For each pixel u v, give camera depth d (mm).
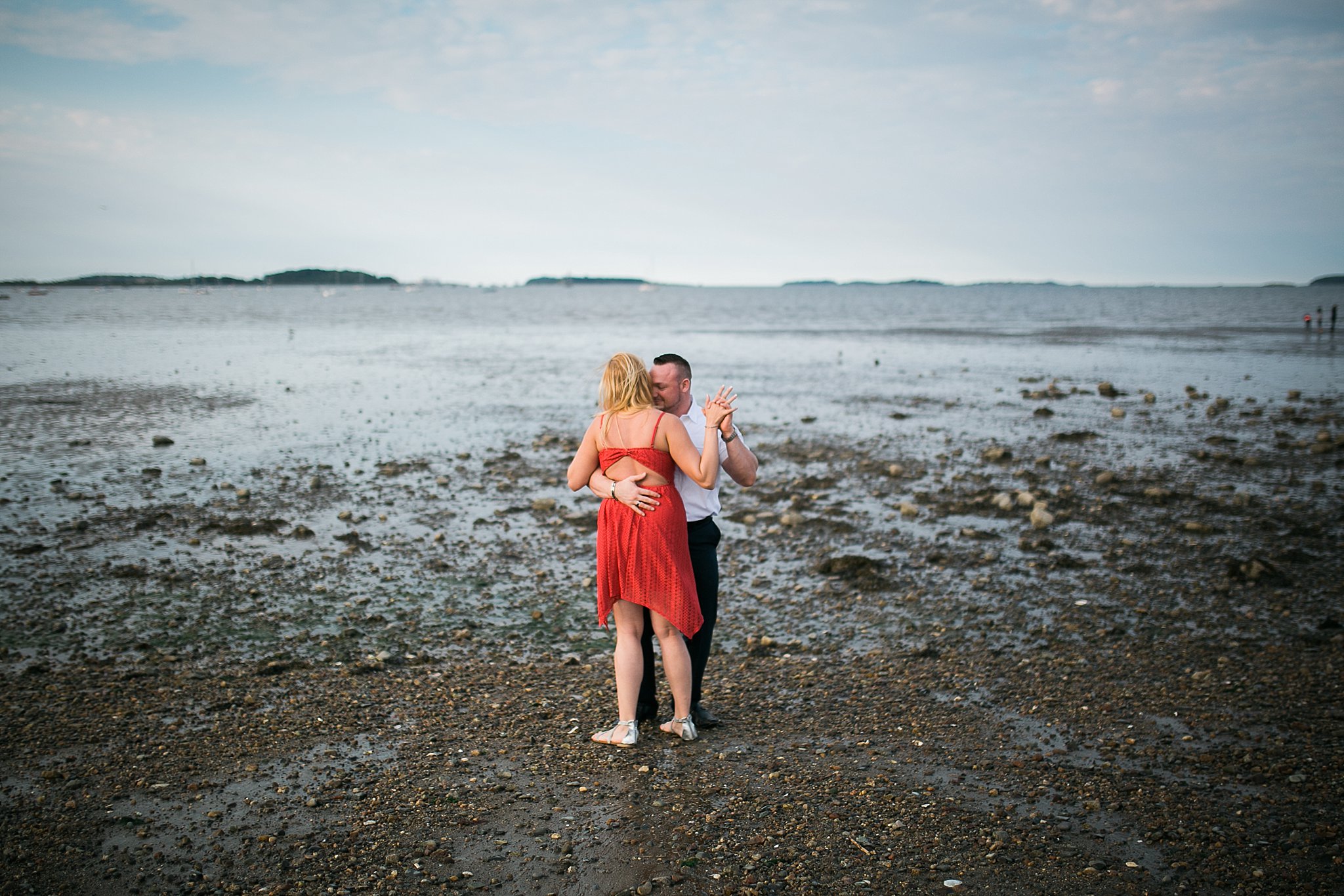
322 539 9117
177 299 155500
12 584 7449
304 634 6414
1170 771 4238
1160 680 5531
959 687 5469
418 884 3266
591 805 3873
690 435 4613
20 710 4977
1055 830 3650
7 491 10977
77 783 4086
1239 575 7832
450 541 9117
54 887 3234
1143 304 143125
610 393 4453
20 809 3828
